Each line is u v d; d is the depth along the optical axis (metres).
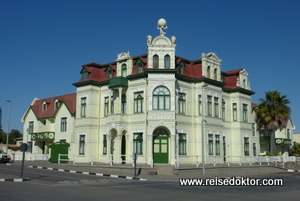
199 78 35.34
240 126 40.50
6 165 32.50
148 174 26.23
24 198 13.50
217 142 36.91
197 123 35.06
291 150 56.03
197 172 28.09
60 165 32.28
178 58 35.34
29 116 50.09
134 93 34.41
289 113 44.22
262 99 46.06
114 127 33.56
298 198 15.16
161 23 34.06
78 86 38.56
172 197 14.55
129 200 13.50
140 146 33.12
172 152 31.58
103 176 24.81
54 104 47.19
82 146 37.25
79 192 15.65
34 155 42.38
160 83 32.47
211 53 37.09
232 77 42.06
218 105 37.56
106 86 37.34
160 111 31.92
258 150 46.19
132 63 35.41
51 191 15.78
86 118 37.00
